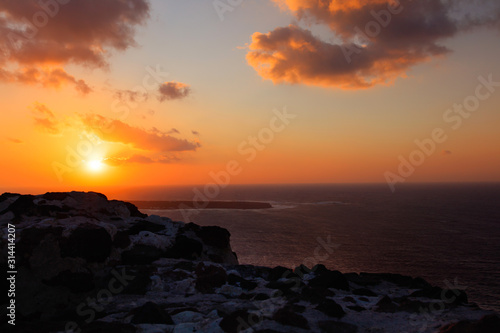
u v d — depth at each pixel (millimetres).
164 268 6402
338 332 3654
